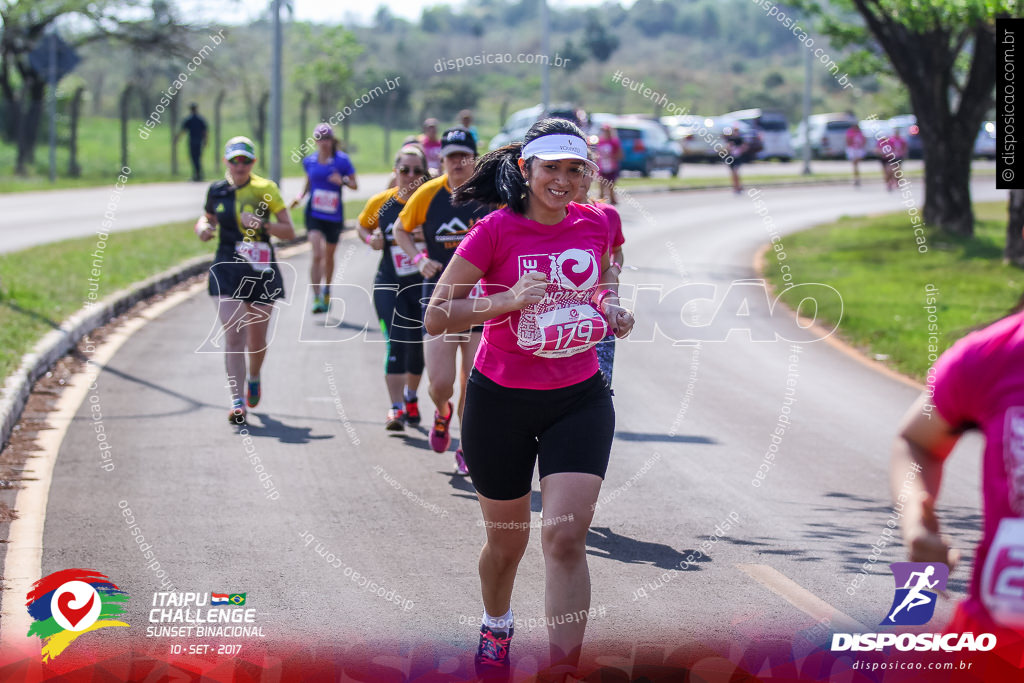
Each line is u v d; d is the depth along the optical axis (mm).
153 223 24781
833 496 8453
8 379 10281
